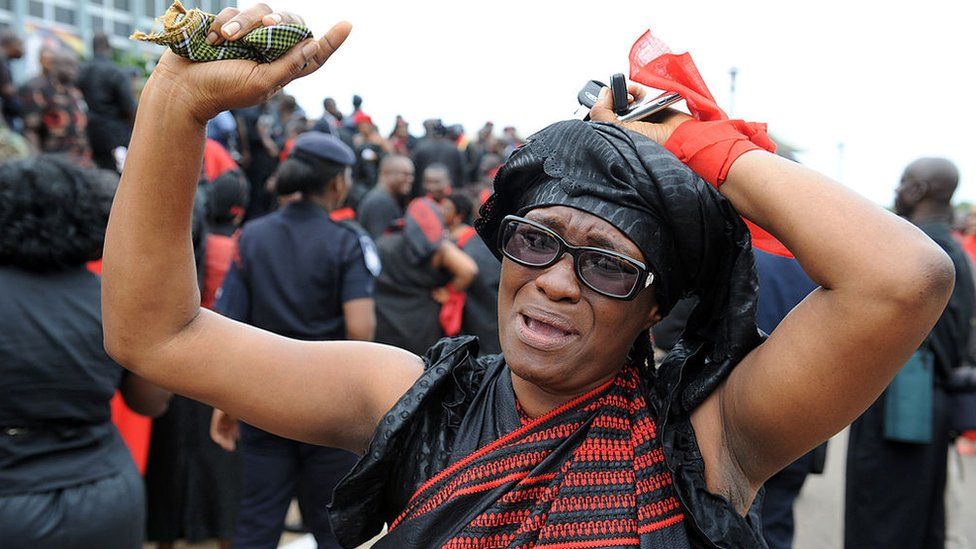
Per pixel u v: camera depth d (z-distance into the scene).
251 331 1.23
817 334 1.01
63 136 6.40
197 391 1.19
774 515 2.96
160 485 3.74
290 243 3.12
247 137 8.05
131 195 1.11
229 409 1.20
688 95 1.11
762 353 1.08
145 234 1.12
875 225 0.97
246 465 3.11
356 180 9.51
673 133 1.11
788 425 1.05
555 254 1.06
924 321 0.96
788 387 1.03
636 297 1.07
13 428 1.96
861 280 0.96
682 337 1.22
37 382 1.97
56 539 1.96
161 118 1.06
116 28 16.83
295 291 3.11
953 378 3.23
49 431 2.00
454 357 1.19
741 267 1.08
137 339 1.16
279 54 1.02
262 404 1.19
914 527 3.26
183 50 1.02
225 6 1.18
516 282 1.10
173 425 3.72
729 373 1.13
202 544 4.04
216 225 4.00
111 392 2.13
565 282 1.05
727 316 1.10
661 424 1.10
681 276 1.11
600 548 1.03
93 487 2.04
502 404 1.16
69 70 6.66
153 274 1.13
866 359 0.98
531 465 1.09
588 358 1.08
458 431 1.16
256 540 3.07
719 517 1.07
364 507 1.17
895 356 0.98
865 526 3.33
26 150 3.47
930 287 0.94
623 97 1.16
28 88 6.43
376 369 1.24
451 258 4.51
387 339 4.50
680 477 1.09
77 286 2.08
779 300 2.74
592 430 1.10
